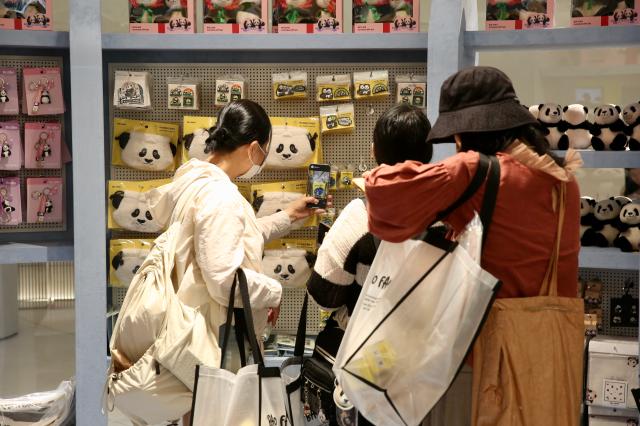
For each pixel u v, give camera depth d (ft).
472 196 6.29
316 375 8.50
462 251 6.13
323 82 12.05
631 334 12.15
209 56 12.64
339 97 12.02
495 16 11.83
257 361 8.22
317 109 12.65
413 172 6.10
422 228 6.26
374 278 6.72
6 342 22.36
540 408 6.24
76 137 11.62
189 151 12.13
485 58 16.89
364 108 12.57
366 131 12.59
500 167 6.30
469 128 6.44
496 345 6.27
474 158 6.23
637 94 16.20
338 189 12.57
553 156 6.52
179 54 12.64
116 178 12.82
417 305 6.34
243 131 9.42
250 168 9.74
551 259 6.44
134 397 8.75
